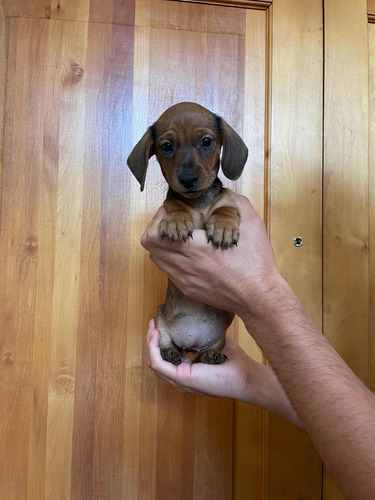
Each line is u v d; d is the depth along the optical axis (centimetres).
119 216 66
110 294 65
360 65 71
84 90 66
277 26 70
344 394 27
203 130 50
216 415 67
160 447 66
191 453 67
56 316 65
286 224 69
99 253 65
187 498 66
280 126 69
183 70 68
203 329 52
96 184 66
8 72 65
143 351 66
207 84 69
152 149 53
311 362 31
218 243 40
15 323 64
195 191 47
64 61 66
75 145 66
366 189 71
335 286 69
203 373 48
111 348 65
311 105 70
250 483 67
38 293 64
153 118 67
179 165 48
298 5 70
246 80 69
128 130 67
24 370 64
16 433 63
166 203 49
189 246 40
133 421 65
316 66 70
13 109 65
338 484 24
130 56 67
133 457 65
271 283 39
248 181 69
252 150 69
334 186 70
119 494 65
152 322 55
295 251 69
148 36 68
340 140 71
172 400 67
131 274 66
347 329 69
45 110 65
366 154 71
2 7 65
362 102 71
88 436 65
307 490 68
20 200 64
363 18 71
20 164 65
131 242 66
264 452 67
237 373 49
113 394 65
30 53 66
